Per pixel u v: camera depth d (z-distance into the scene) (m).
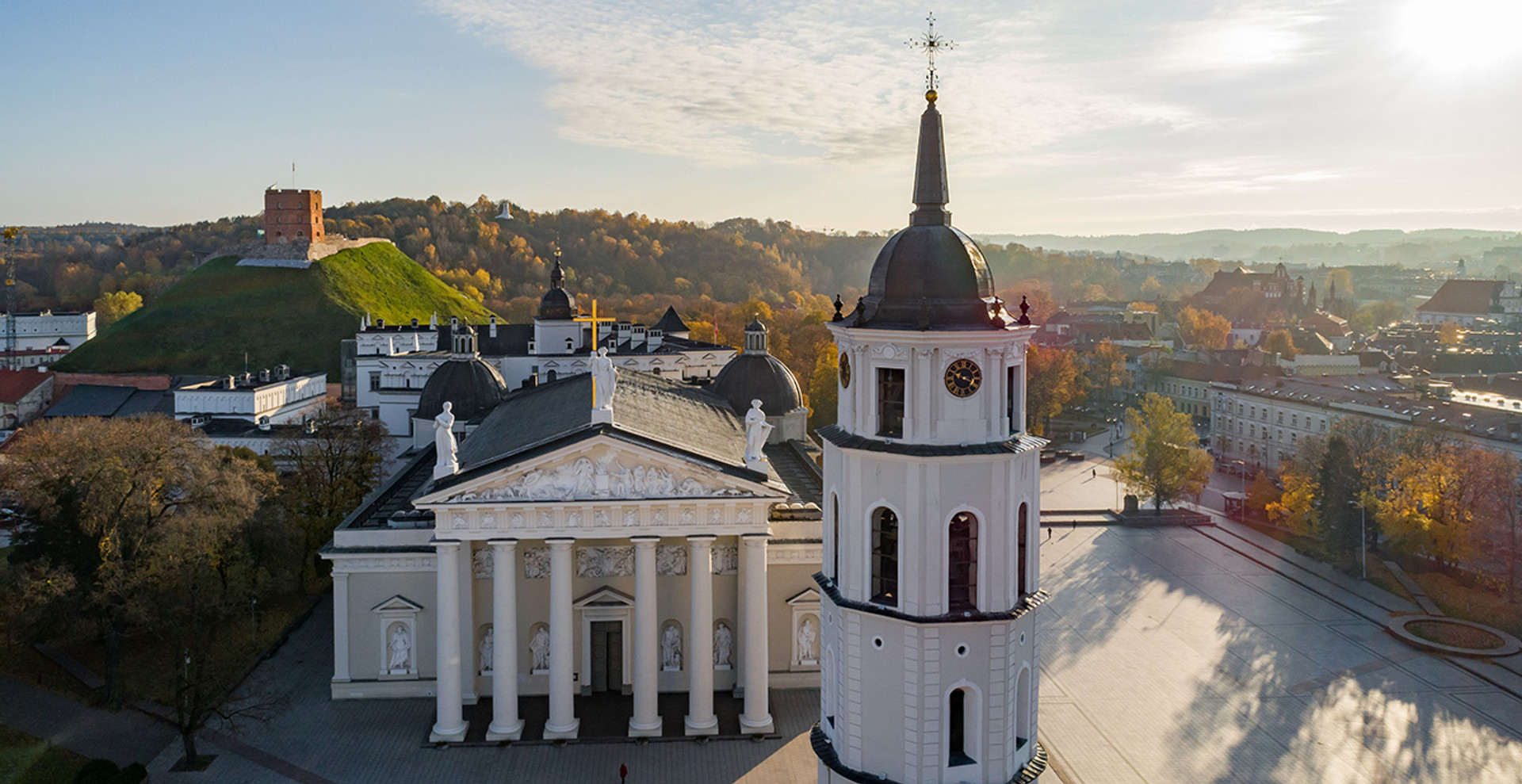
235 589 89.81
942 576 43.44
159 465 88.06
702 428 93.25
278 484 112.19
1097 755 74.62
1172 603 111.88
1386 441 145.62
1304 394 188.50
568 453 73.69
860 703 45.09
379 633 83.06
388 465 143.75
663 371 162.75
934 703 43.81
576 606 82.50
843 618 45.28
